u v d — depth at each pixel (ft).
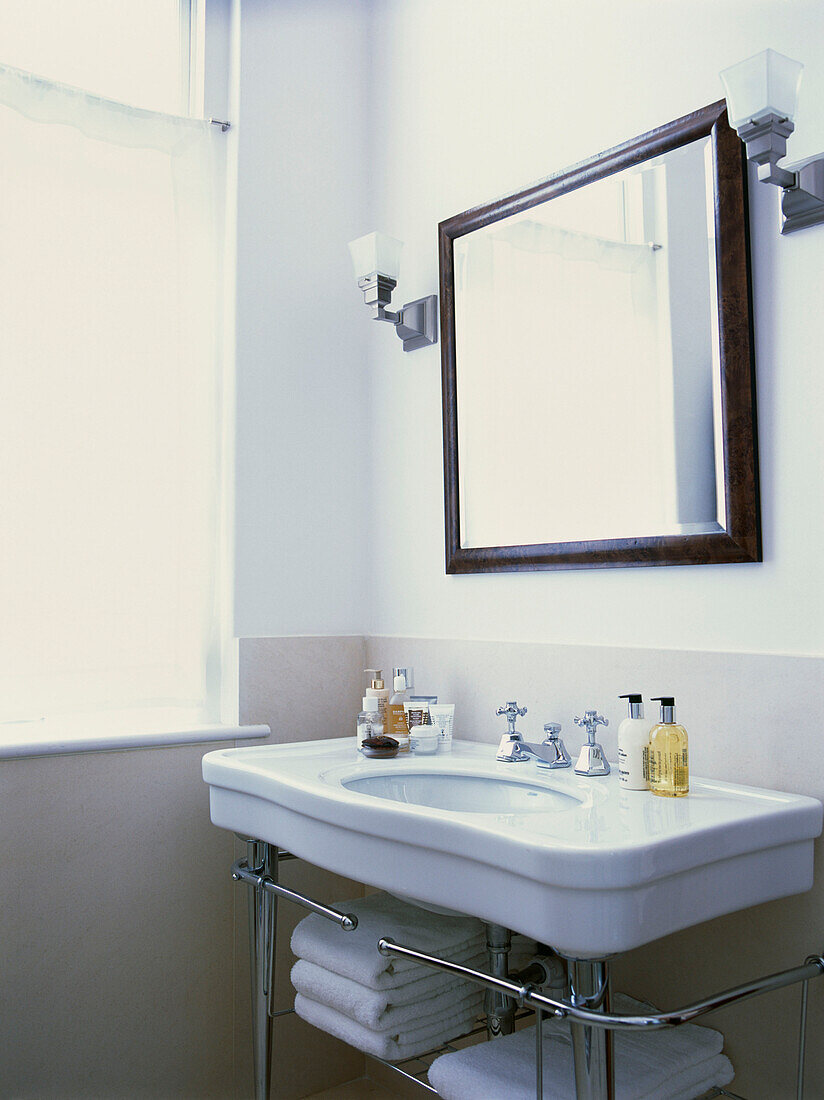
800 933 4.35
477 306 6.33
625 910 3.33
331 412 7.38
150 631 6.55
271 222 7.16
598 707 5.37
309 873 7.04
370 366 7.54
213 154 6.99
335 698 7.18
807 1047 4.30
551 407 5.76
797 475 4.50
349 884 7.27
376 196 7.53
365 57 7.70
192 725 6.74
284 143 7.27
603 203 5.47
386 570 7.25
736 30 4.86
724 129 4.77
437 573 6.71
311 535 7.21
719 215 4.79
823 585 4.39
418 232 7.00
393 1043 4.56
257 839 5.25
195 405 6.83
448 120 6.75
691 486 4.92
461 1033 4.91
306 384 7.26
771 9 4.70
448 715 5.83
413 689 6.27
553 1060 4.26
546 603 5.80
